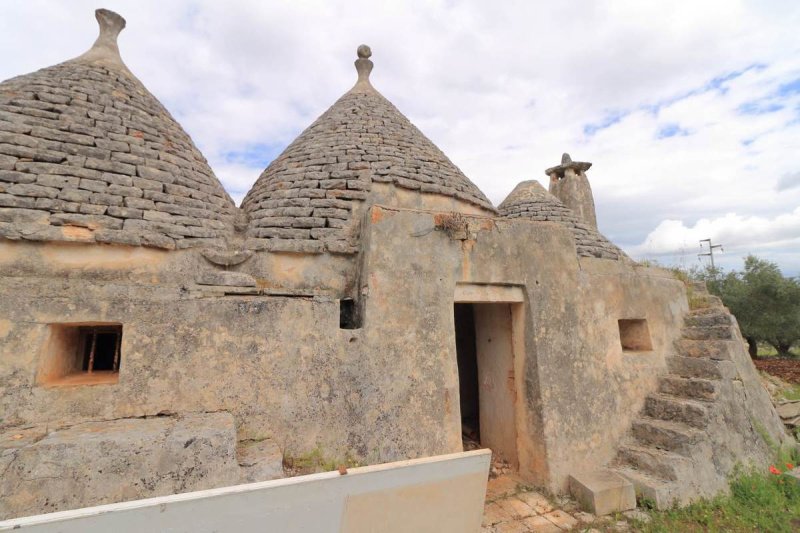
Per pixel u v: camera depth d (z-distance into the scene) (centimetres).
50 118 437
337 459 392
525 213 859
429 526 226
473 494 243
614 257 769
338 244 497
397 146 686
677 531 424
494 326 611
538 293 541
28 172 392
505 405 580
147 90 573
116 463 282
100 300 347
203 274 436
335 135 674
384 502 213
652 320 671
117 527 160
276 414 382
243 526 179
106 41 572
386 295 448
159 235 418
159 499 169
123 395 340
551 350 533
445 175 674
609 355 592
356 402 412
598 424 549
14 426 309
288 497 190
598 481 484
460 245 500
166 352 358
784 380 1032
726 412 567
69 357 389
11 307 324
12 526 145
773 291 1533
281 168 632
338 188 573
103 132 456
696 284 841
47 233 366
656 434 552
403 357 442
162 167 478
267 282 470
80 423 323
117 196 420
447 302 479
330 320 419
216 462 306
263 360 388
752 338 1622
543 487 497
